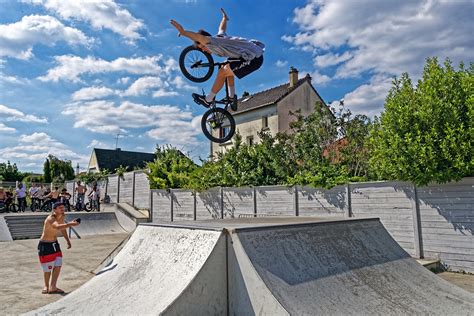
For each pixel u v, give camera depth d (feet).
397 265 17.75
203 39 16.69
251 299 12.62
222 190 42.34
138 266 16.06
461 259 23.81
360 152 36.37
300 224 16.40
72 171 123.54
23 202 70.08
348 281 14.69
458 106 24.13
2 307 18.15
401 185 27.02
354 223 19.21
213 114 19.22
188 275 13.20
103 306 13.48
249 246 13.71
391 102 26.53
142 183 60.08
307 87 76.43
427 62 26.45
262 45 18.57
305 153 38.96
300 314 11.54
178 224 17.90
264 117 73.26
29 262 30.94
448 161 23.68
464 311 14.46
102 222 55.98
